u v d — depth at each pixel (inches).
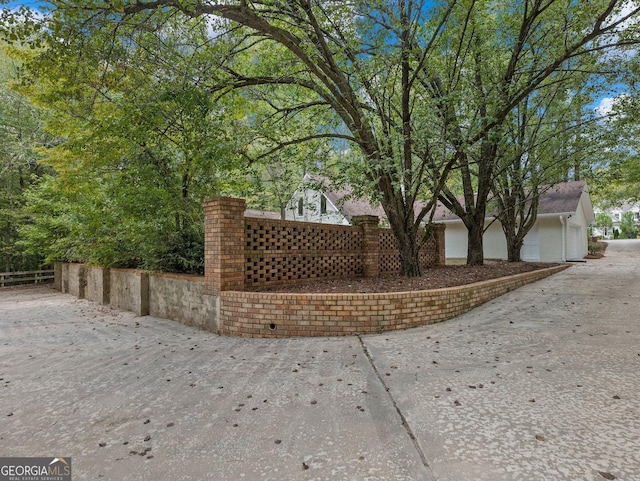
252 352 185.6
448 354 163.9
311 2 254.8
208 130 256.1
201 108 248.2
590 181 537.0
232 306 229.1
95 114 299.6
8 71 608.7
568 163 430.3
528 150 415.2
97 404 125.4
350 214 701.9
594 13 264.8
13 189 677.3
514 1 337.1
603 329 188.1
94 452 93.5
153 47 247.8
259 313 219.9
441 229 456.8
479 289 268.7
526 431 94.9
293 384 137.0
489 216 678.5
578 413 103.3
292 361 166.4
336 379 140.3
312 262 295.0
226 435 99.8
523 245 658.8
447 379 134.3
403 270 328.5
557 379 128.6
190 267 299.4
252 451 91.1
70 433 104.4
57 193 530.6
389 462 84.1
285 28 303.9
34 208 562.9
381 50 288.7
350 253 326.3
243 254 248.1
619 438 89.7
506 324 211.9
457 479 76.5
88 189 363.6
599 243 1072.2
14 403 128.3
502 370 140.6
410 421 103.3
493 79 324.2
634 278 365.7
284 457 87.8
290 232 280.8
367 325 210.5
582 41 260.1
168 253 309.3
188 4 201.8
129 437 100.9
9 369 173.8
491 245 697.6
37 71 237.9
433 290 232.1
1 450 95.9
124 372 161.6
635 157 484.4
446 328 212.1
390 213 313.9
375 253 343.9
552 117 454.9
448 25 287.4
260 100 373.1
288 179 561.3
